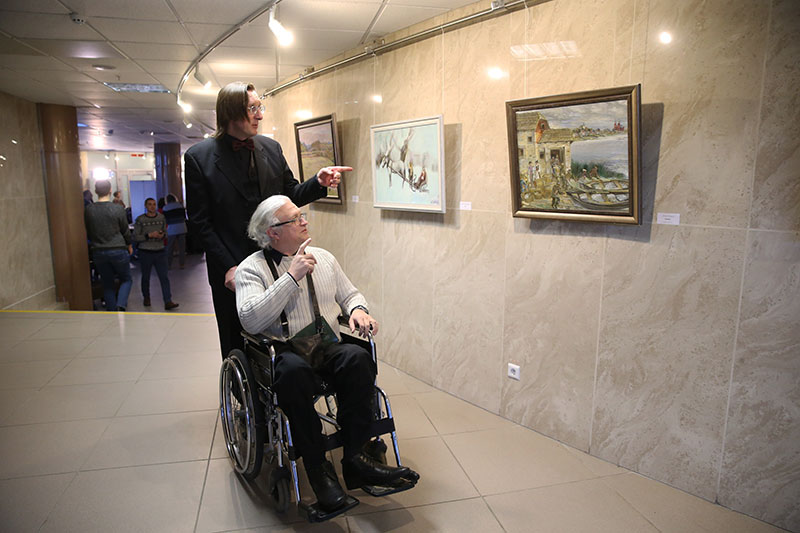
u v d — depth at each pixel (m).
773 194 2.07
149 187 16.72
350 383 2.21
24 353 4.54
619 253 2.60
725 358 2.27
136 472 2.68
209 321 5.66
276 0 3.20
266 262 2.41
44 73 5.41
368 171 4.32
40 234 7.25
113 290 6.96
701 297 2.32
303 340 2.29
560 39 2.72
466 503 2.41
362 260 4.55
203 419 3.31
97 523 2.26
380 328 4.40
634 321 2.57
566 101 2.57
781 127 2.02
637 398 2.61
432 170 3.50
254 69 5.25
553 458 2.81
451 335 3.64
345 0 3.18
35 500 2.42
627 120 2.37
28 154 7.01
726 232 2.21
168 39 4.12
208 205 2.76
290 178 3.08
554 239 2.89
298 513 2.32
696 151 2.27
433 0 3.15
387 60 3.95
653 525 2.23
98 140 14.87
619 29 2.46
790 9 1.95
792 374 2.09
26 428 3.15
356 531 2.22
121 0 3.23
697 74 2.22
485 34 3.13
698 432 2.40
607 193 2.54
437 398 3.63
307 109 5.30
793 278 2.05
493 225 3.24
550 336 2.98
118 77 5.64
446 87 3.44
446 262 3.62
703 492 2.41
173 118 9.59
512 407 3.26
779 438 2.15
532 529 2.23
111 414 3.36
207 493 2.51
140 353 4.57
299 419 2.14
